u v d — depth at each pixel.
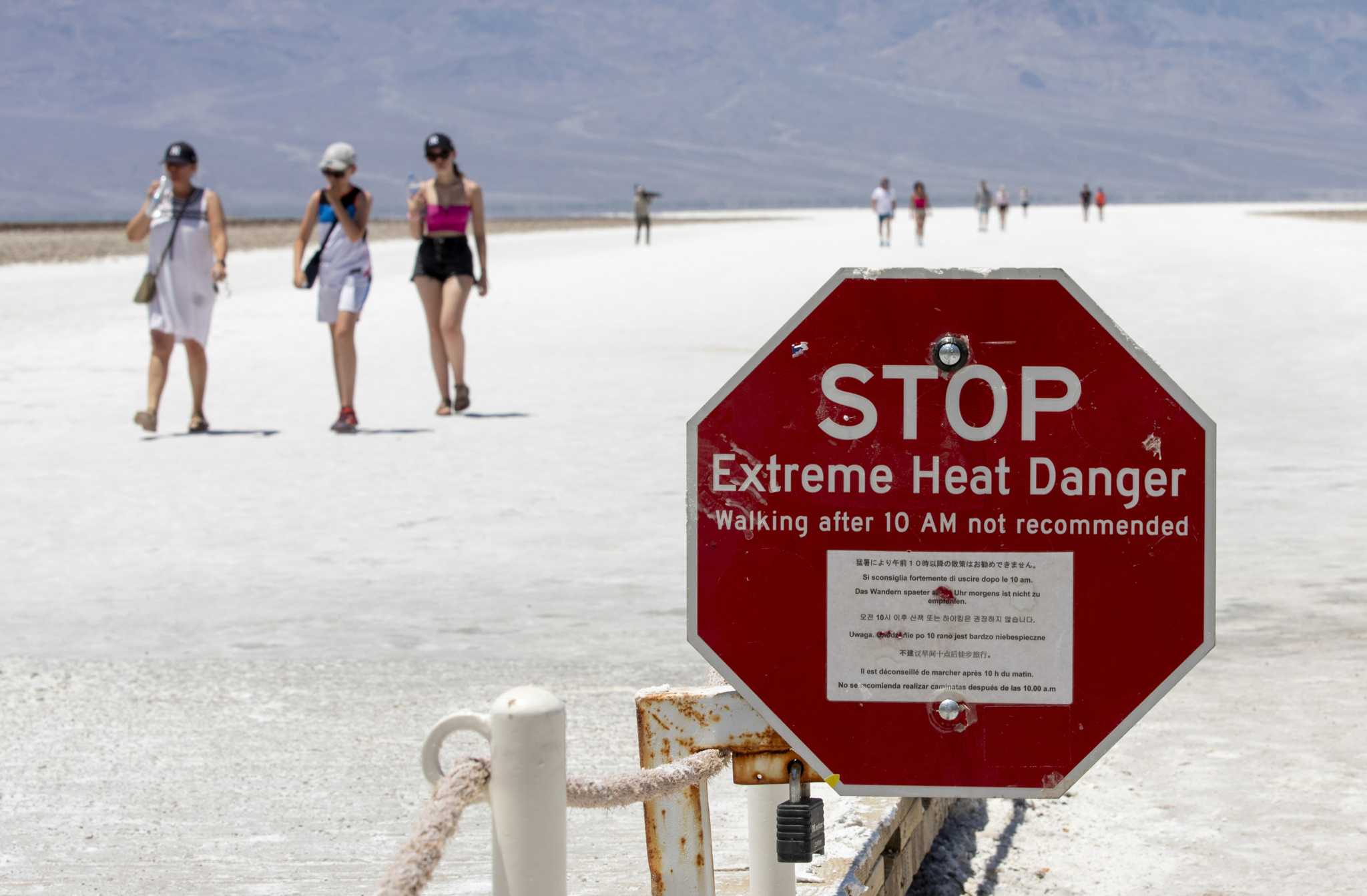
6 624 7.41
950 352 3.09
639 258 41.22
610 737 5.62
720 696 3.36
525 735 2.88
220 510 10.05
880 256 40.12
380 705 6.12
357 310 13.04
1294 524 9.16
